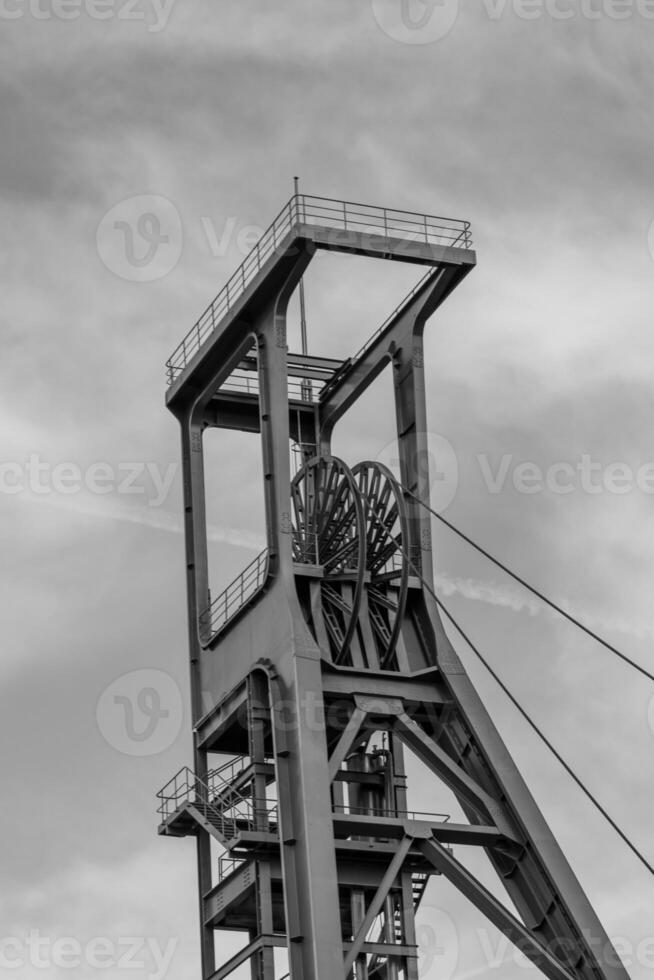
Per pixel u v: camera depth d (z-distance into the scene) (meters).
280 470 39.75
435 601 40.75
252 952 38.25
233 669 40.62
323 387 45.31
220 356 42.50
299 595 40.66
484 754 39.12
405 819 37.94
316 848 36.31
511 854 38.66
